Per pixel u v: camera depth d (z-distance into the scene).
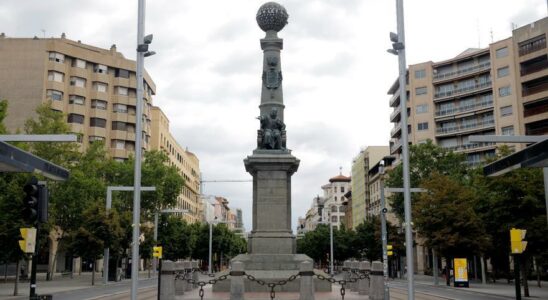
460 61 92.69
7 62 83.50
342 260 101.81
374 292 27.44
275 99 36.47
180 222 77.00
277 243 33.09
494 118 87.12
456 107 93.62
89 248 47.12
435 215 49.09
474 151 90.25
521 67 80.06
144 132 97.44
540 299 33.75
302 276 24.17
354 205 142.50
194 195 150.50
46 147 53.53
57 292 37.56
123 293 36.28
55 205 53.31
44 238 39.72
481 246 47.72
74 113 86.94
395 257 73.31
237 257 33.00
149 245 63.69
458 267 46.59
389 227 71.69
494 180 37.25
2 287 43.34
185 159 137.25
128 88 93.44
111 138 91.19
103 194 58.66
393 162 105.62
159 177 70.31
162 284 26.56
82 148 87.44
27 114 82.25
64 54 86.25
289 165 33.88
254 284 30.31
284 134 35.62
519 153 18.59
